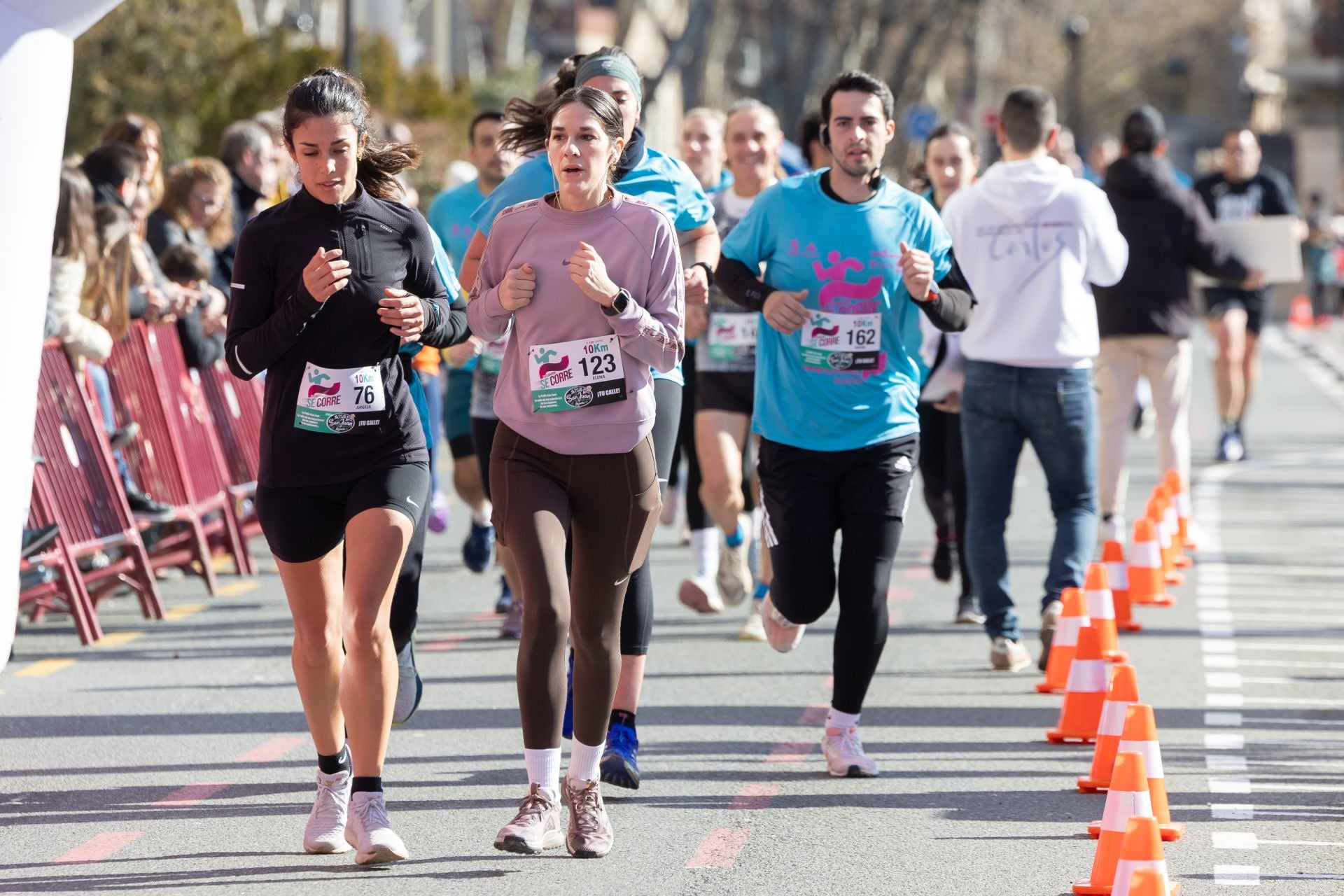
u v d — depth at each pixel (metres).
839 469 15.84
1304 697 18.91
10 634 14.67
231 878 13.15
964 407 20.06
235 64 48.66
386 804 15.06
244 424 27.45
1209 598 24.55
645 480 13.47
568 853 13.75
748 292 15.88
